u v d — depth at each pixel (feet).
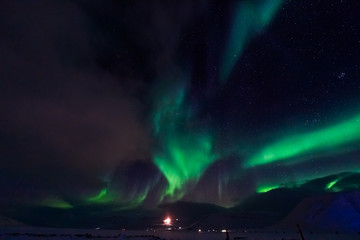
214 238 98.32
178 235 116.88
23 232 122.01
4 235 98.02
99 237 103.04
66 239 91.45
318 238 94.43
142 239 93.45
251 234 117.29
